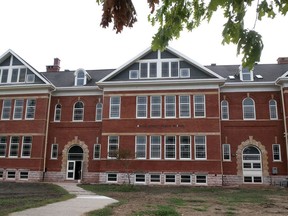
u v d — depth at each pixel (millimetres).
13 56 34125
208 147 28594
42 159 31375
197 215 11070
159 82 30188
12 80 33531
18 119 32406
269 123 29734
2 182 28875
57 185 25438
